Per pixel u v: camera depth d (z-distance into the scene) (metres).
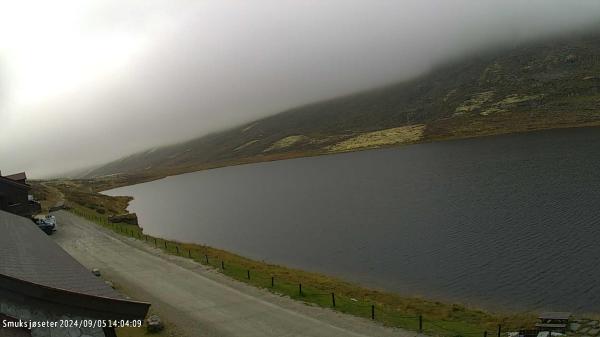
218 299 31.67
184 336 24.89
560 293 35.50
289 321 27.47
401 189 99.56
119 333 24.61
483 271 42.38
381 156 195.75
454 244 52.34
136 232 60.38
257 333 25.62
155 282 35.91
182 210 116.50
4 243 17.61
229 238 71.81
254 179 184.12
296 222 79.62
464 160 132.50
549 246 46.47
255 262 48.94
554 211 59.94
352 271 47.12
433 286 40.38
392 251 53.09
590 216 55.19
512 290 37.34
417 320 28.48
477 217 63.34
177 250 47.88
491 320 30.80
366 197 96.31
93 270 37.44
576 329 27.89
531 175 90.00
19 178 53.22
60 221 68.38
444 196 82.94
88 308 12.33
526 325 29.20
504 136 194.12
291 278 40.97
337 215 80.81
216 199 133.88
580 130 167.62
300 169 196.62
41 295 11.89
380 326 26.83
